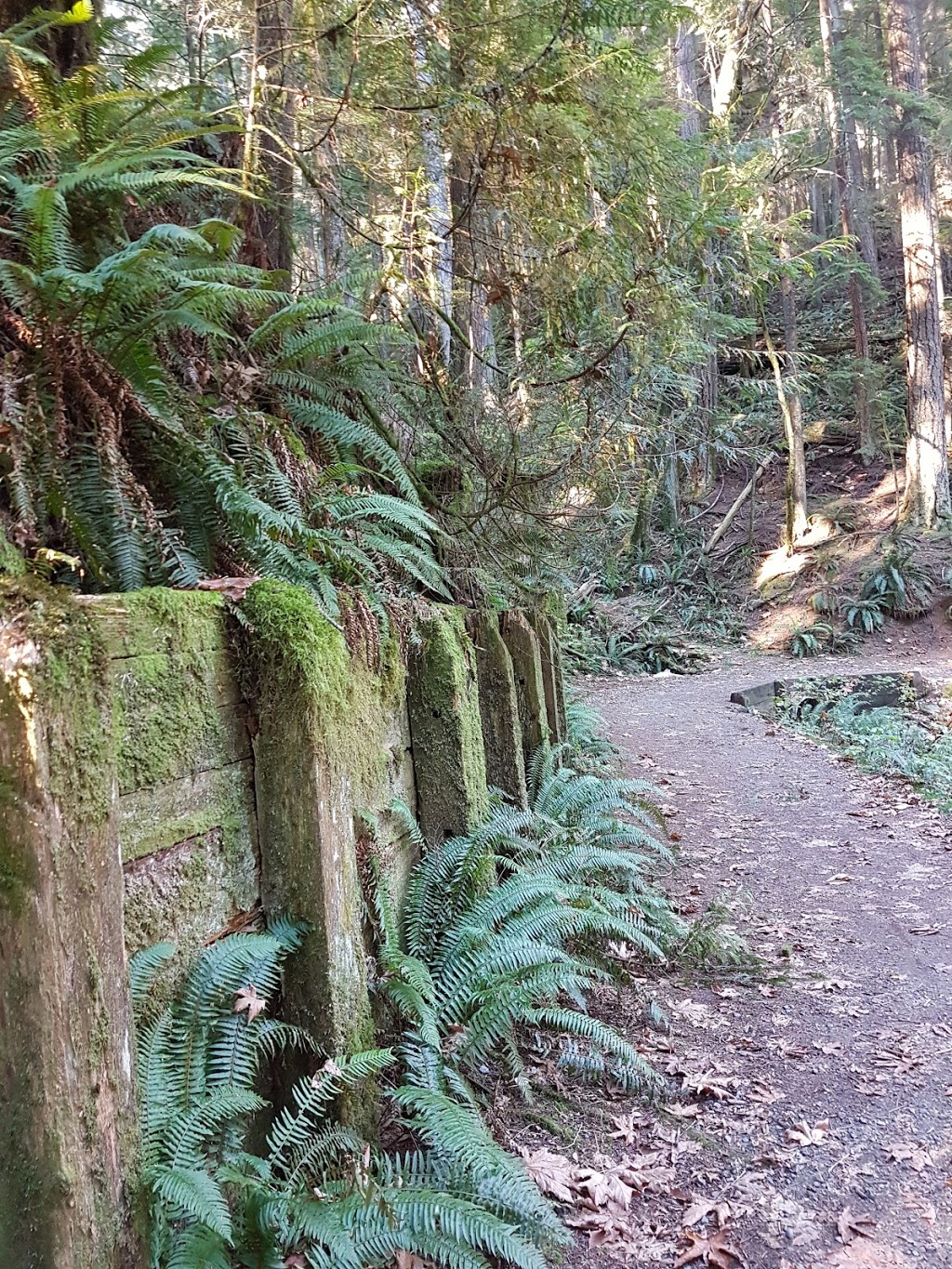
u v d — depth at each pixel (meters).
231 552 2.97
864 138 25.36
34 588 1.58
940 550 18.19
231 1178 1.86
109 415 2.52
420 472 5.27
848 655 16.73
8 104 3.10
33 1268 1.44
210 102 5.03
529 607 6.55
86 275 2.37
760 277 6.85
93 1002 1.54
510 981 3.19
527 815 4.16
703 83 17.92
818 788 8.02
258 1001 2.15
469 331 6.59
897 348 25.27
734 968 4.48
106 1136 1.56
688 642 17.48
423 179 5.07
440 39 4.47
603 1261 2.50
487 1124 2.93
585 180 5.00
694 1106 3.30
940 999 4.18
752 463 22.34
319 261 6.52
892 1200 2.78
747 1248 2.57
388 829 3.39
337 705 2.62
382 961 2.99
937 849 6.42
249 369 3.65
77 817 1.53
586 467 6.18
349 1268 1.95
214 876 2.28
